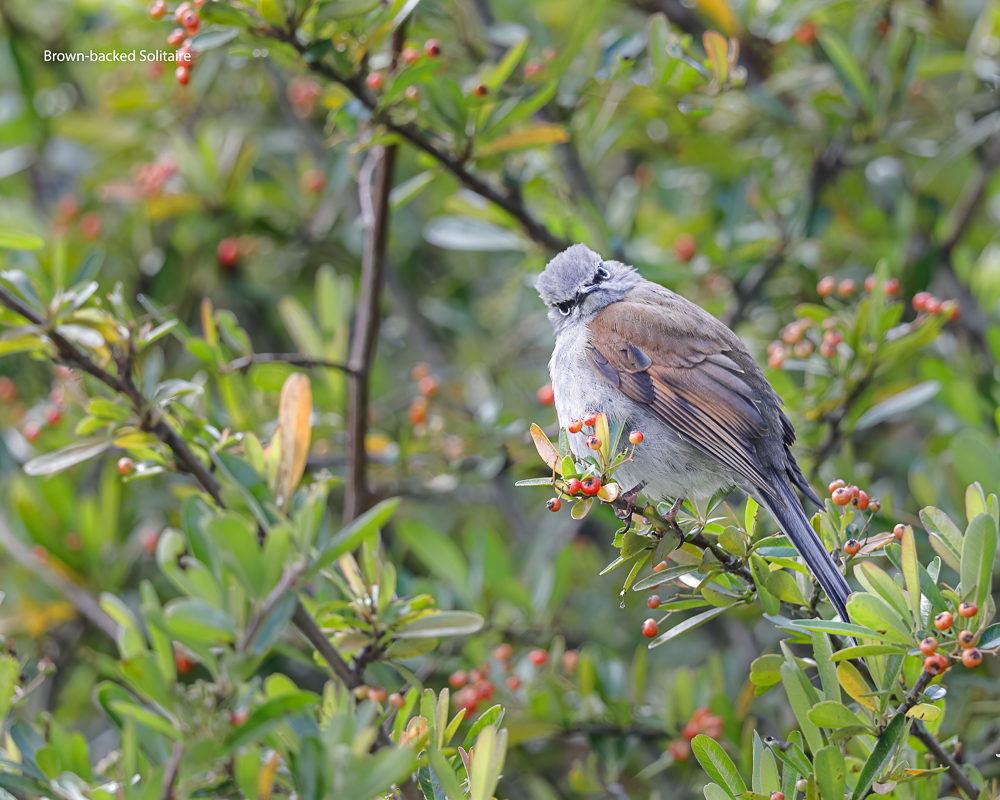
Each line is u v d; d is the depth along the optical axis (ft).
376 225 32.14
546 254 38.58
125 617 21.88
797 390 31.96
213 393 43.24
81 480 46.01
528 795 39.70
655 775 37.42
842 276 43.52
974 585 19.11
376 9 28.89
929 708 19.57
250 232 46.03
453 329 52.37
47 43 49.88
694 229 44.37
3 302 23.58
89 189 48.11
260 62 50.62
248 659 17.39
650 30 32.83
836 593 20.99
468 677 32.76
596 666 33.83
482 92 30.76
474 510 51.93
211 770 18.39
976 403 35.96
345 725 16.49
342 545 19.45
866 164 43.50
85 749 20.94
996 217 48.70
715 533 23.38
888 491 30.99
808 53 44.55
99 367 24.14
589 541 48.75
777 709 38.06
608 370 29.91
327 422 38.09
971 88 44.34
